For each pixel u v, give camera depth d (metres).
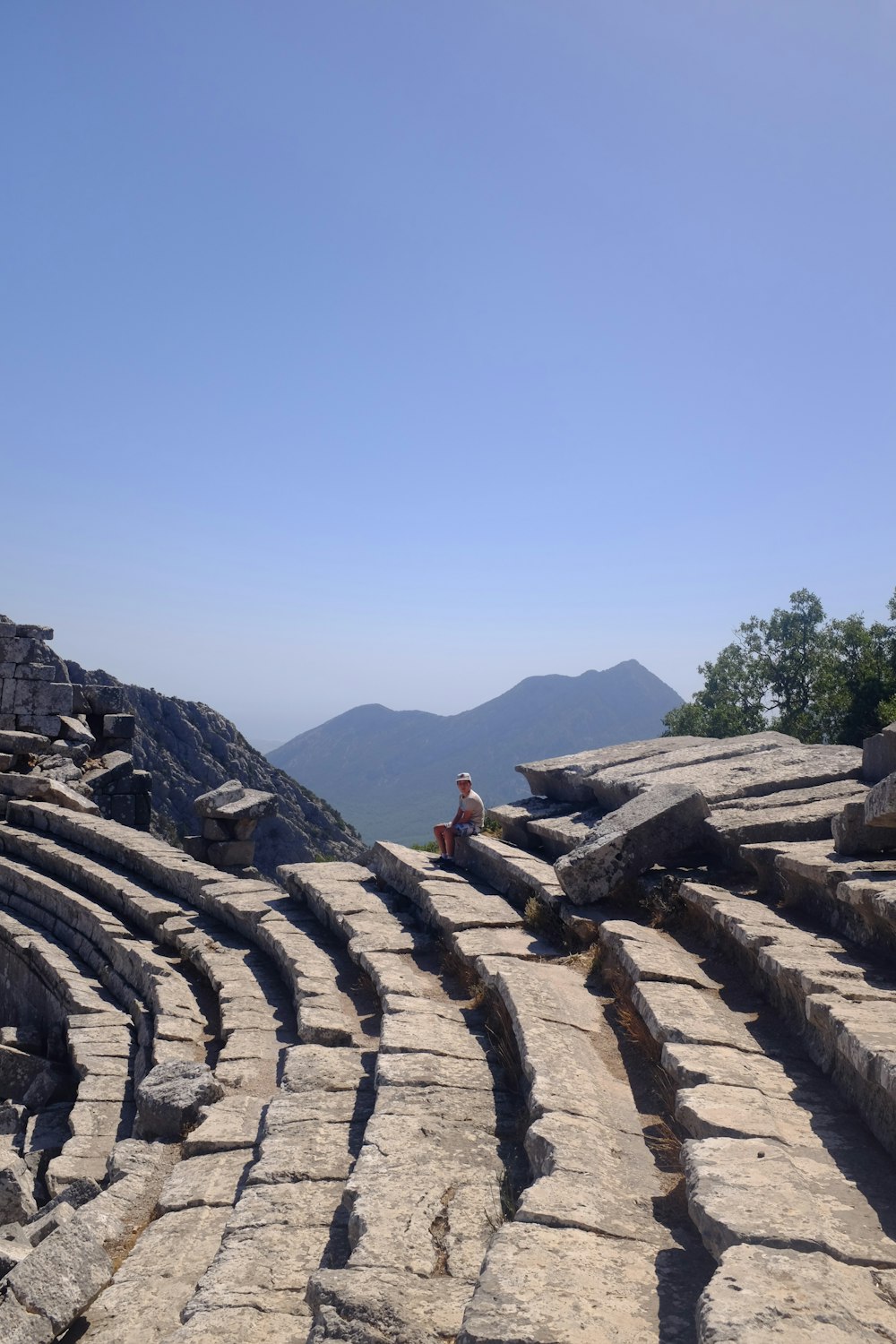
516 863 14.72
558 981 10.39
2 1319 5.79
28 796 25.11
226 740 89.88
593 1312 4.49
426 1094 8.07
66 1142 10.59
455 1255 5.61
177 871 18.80
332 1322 4.69
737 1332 3.87
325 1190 7.00
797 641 61.81
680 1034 7.75
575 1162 6.12
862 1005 6.84
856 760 14.35
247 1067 10.62
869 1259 4.62
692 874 12.31
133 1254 6.85
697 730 62.34
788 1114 6.46
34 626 29.50
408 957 12.98
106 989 15.69
